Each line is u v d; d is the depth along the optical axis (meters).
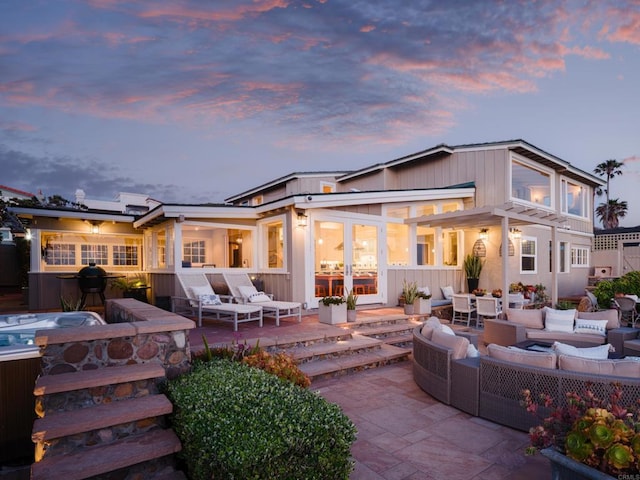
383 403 4.54
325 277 9.27
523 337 6.48
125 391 2.98
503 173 10.96
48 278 10.31
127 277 11.22
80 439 2.57
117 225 11.70
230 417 2.47
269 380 3.19
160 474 2.68
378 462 3.15
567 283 14.44
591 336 6.21
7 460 2.98
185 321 3.42
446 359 4.45
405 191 10.23
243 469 2.03
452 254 12.15
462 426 3.87
